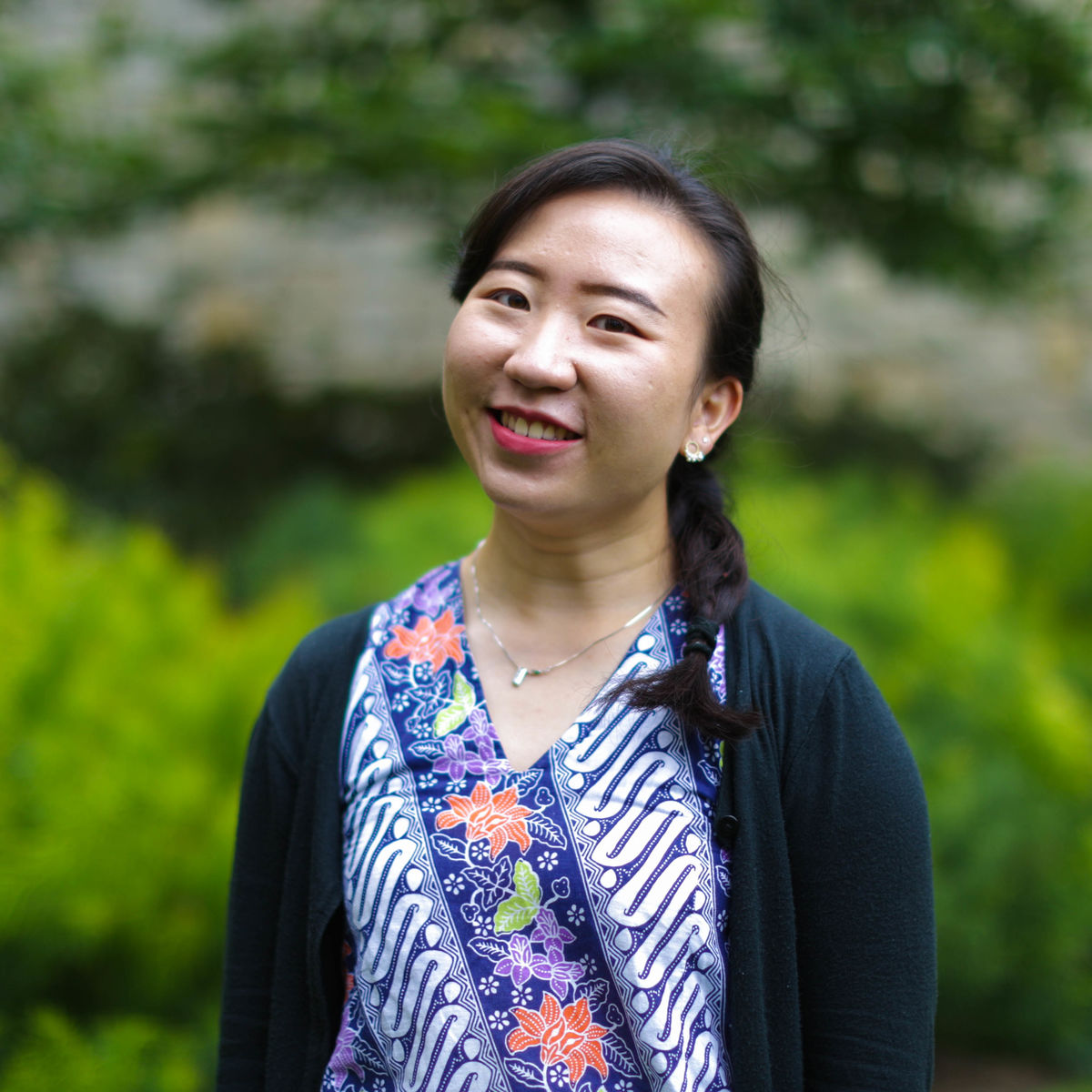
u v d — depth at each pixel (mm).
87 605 2760
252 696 2557
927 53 4938
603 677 1205
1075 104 5125
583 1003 1089
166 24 6652
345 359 7516
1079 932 2822
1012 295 5969
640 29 4914
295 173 5727
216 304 7469
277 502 5980
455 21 5609
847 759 1153
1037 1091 2896
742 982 1121
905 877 1142
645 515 1242
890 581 3221
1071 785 2883
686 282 1163
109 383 6738
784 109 5059
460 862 1111
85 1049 2260
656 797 1119
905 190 5383
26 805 2387
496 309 1165
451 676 1223
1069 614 5184
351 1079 1162
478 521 4062
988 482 6832
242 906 1336
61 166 5961
